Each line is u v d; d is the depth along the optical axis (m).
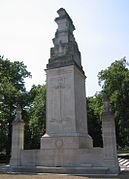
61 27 27.97
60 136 23.17
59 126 23.98
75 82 25.03
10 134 47.22
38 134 48.78
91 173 19.34
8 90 45.69
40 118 47.94
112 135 20.34
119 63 44.31
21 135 24.94
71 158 21.86
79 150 21.73
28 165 23.33
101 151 20.64
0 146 47.75
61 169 20.42
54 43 27.56
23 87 52.69
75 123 23.38
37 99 50.41
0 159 43.62
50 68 26.12
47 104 25.25
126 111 40.16
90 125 54.44
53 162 22.50
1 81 45.78
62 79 25.25
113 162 19.67
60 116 24.27
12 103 48.28
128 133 41.09
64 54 26.25
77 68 26.06
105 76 44.62
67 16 28.30
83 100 26.75
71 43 26.61
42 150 23.38
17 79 52.38
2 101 44.69
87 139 24.50
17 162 23.81
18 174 20.20
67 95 24.56
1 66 50.03
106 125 20.72
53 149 22.95
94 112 51.28
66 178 17.02
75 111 23.80
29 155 23.80
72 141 22.38
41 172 21.12
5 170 22.78
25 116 50.75
